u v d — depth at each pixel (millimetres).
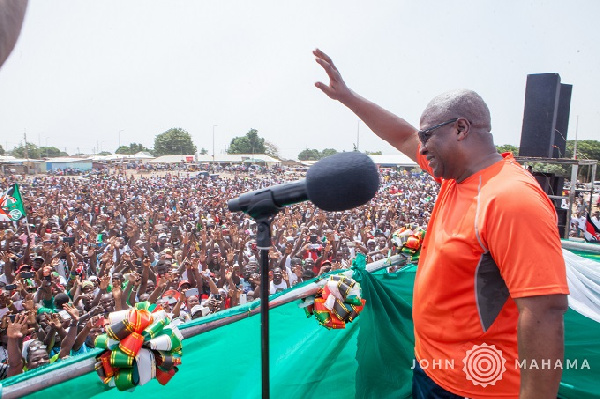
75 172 60656
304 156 89000
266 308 1290
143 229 14516
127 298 6145
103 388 1561
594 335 2207
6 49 565
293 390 2018
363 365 2102
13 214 11195
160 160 78188
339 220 15336
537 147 6266
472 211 1233
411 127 1906
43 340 4871
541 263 1053
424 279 1401
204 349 1793
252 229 13898
